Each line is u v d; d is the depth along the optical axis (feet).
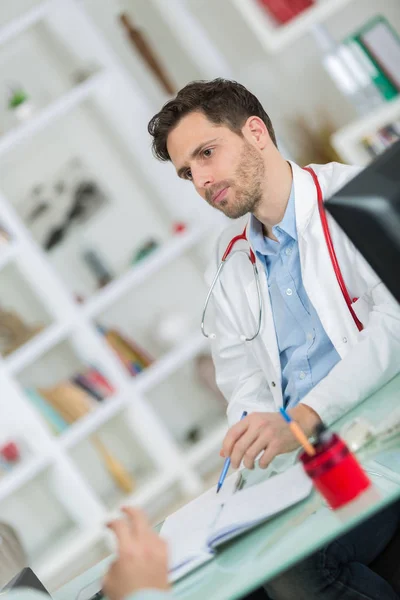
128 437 14.20
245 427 4.83
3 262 13.04
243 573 3.56
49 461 12.94
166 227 14.46
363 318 5.89
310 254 5.97
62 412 13.25
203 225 14.03
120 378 13.41
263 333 6.33
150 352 14.43
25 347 13.11
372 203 3.08
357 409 4.91
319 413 4.91
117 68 13.50
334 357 6.07
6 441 12.92
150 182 14.19
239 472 5.04
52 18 13.37
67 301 13.33
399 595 4.77
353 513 3.50
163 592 3.40
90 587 4.79
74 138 14.17
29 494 13.56
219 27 13.51
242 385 6.64
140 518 3.72
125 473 13.51
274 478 4.44
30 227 14.10
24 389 13.38
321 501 3.88
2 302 13.78
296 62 13.20
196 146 5.91
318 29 12.95
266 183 6.06
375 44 12.45
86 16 13.38
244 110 6.02
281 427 4.76
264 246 6.30
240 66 13.53
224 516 4.22
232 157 5.93
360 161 12.59
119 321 14.44
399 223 3.06
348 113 13.19
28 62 13.88
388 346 5.18
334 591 4.47
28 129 13.25
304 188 6.06
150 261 13.69
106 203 14.28
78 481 12.99
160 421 14.40
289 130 13.33
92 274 14.17
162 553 3.59
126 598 3.39
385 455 3.97
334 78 12.79
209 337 6.81
